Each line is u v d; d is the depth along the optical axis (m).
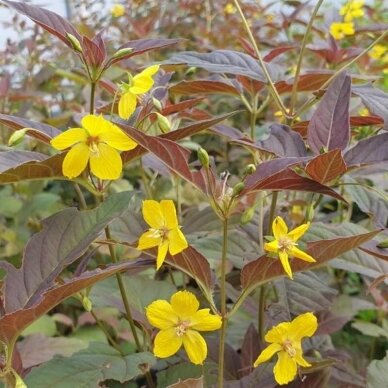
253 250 0.23
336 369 0.24
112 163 0.16
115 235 0.22
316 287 0.22
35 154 0.18
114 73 0.41
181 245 0.15
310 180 0.15
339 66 0.32
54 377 0.17
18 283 0.16
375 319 0.34
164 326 0.15
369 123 0.21
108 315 0.30
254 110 0.26
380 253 0.18
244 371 0.21
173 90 0.24
